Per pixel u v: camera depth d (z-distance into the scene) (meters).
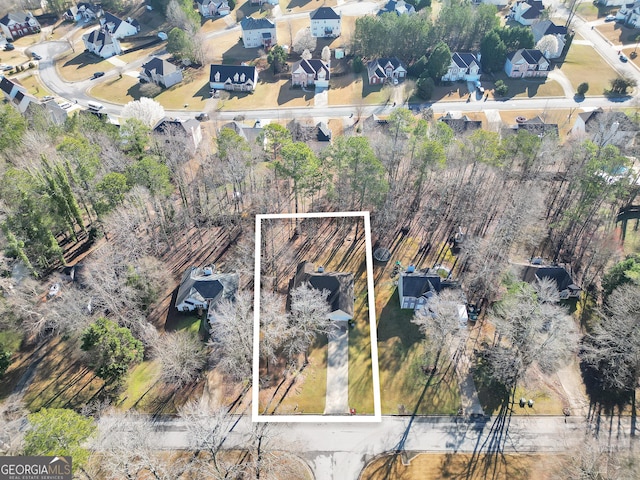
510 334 52.44
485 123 114.25
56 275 66.69
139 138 78.75
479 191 80.56
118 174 65.56
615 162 68.00
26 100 114.12
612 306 58.09
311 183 69.50
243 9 187.75
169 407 53.28
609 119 96.94
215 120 117.81
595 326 58.00
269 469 46.28
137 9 186.88
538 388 55.59
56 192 65.06
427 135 79.62
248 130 101.12
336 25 159.38
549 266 66.56
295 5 189.88
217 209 80.31
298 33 154.25
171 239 75.81
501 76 134.75
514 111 119.31
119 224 66.00
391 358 58.59
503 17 175.50
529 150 74.19
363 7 184.50
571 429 51.44
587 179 68.38
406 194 83.69
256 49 156.25
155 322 62.59
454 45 146.75
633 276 57.91
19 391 54.72
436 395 54.97
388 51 141.38
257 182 79.00
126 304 60.50
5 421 48.00
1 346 57.50
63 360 58.09
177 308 63.62
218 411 48.94
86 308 59.59
